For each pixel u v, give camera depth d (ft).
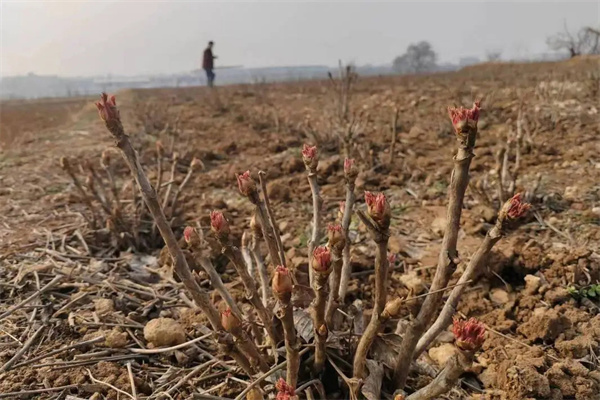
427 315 5.65
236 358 5.98
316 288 5.09
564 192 13.87
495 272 9.58
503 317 8.55
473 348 4.34
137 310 9.17
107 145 24.86
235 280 10.04
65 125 36.81
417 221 12.98
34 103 83.10
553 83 33.01
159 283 10.27
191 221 13.25
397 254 11.06
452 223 5.24
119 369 7.45
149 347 8.02
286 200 15.07
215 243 10.87
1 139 30.91
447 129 22.70
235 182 17.20
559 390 6.72
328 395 6.47
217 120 32.83
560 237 11.38
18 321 8.71
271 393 6.15
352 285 9.52
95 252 11.78
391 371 6.28
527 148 18.17
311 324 6.46
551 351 7.71
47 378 7.23
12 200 15.78
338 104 24.72
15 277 10.19
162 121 31.22
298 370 5.87
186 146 21.99
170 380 7.33
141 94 61.46
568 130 21.34
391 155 17.80
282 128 27.27
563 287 9.12
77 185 12.36
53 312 8.98
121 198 15.33
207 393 6.93
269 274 9.76
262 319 6.29
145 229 12.36
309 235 12.25
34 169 19.88
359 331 6.89
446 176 16.19
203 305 5.81
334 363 6.37
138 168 5.32
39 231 12.91
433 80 56.39
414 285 9.27
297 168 18.44
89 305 9.21
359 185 15.35
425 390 5.08
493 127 23.39
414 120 26.48
